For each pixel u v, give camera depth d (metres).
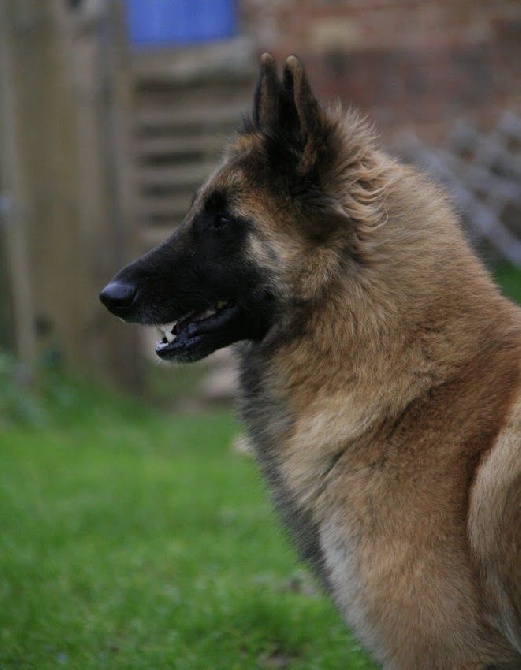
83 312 14.15
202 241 4.80
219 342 4.85
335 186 4.52
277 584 6.80
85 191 14.09
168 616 6.04
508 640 4.03
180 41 19.44
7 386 12.45
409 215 4.50
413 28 17.77
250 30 18.45
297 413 4.57
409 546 4.05
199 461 11.16
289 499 4.62
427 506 4.07
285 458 4.59
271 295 4.65
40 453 10.73
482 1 17.66
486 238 16.31
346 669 5.43
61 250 13.99
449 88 17.84
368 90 17.89
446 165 17.30
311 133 4.46
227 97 18.72
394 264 4.41
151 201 17.77
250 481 9.73
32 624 5.93
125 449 11.84
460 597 3.98
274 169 4.59
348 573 4.24
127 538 8.02
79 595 6.58
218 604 6.15
